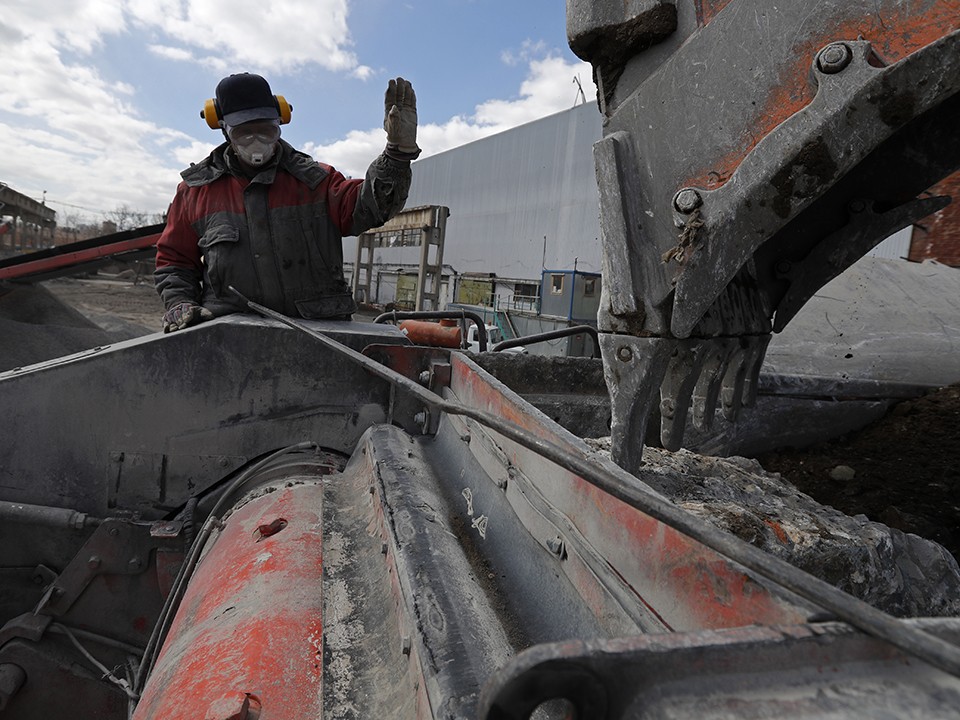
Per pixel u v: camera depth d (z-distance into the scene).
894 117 1.15
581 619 0.97
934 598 1.59
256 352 2.12
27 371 2.09
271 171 2.44
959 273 4.86
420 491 1.45
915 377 3.59
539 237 24.73
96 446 2.10
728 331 1.74
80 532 2.11
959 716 0.48
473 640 0.93
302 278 2.52
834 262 1.99
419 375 2.23
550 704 0.78
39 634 2.02
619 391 1.59
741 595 0.68
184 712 0.92
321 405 2.18
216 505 1.97
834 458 3.10
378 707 0.90
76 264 5.81
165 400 2.10
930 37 1.09
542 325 12.69
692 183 1.41
